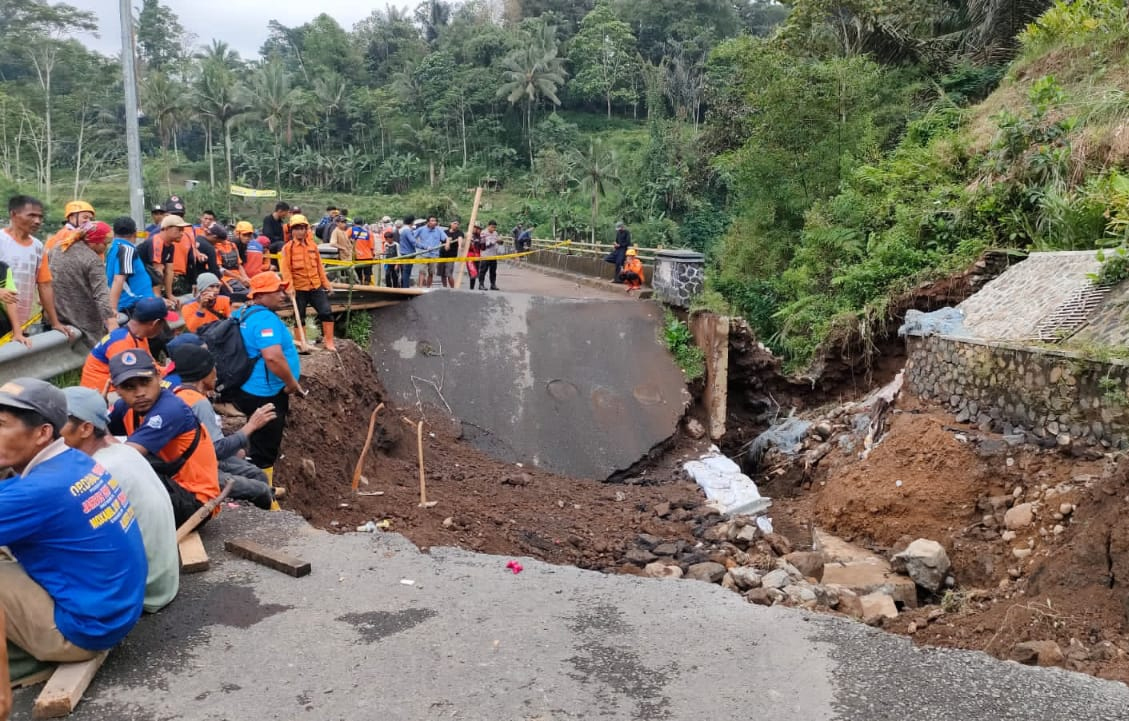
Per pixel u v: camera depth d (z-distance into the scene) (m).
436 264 18.19
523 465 11.02
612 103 94.62
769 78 20.03
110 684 3.45
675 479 11.13
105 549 3.40
